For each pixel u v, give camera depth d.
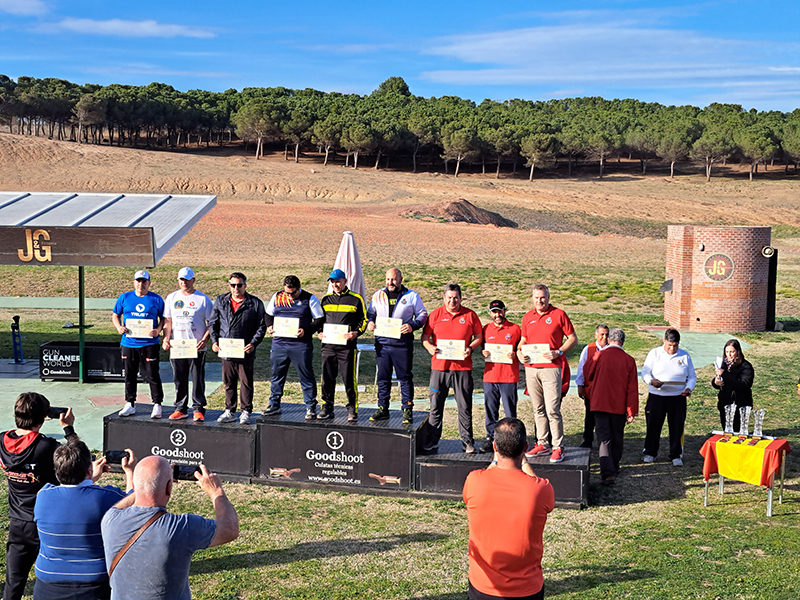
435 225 56.56
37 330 20.31
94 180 88.00
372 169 124.69
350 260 12.80
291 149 143.25
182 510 7.88
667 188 111.38
